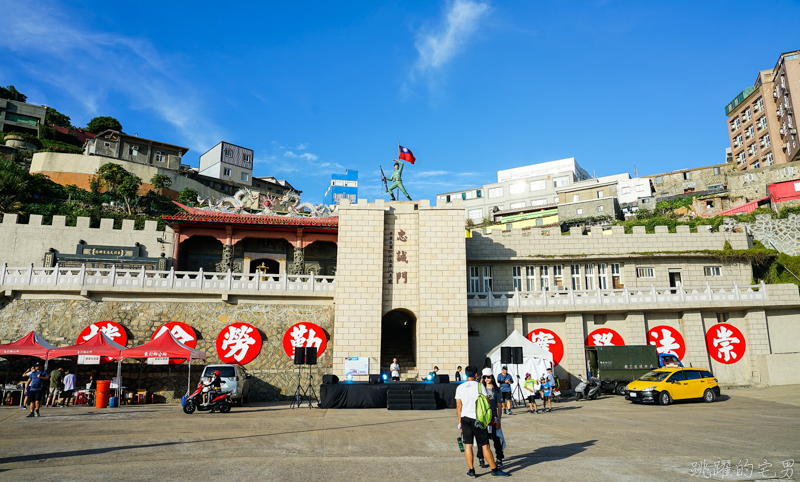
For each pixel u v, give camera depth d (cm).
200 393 2112
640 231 3753
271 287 3127
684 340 3347
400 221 3272
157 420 1816
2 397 2500
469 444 999
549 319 3447
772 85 7519
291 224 3694
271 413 2114
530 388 2341
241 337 3009
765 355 3186
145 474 983
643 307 3322
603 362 3055
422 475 1009
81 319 2919
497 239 3756
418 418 1939
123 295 3002
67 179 5888
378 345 2998
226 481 940
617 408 2341
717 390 2564
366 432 1566
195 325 3006
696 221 5050
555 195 7762
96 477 952
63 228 3700
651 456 1198
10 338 2830
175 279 3042
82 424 1677
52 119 8244
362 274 3095
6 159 5741
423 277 3123
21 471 996
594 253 3722
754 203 5250
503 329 3419
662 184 7444
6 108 7556
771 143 7344
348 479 968
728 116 8488
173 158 7094
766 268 3844
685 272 3666
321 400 2350
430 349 3027
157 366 2877
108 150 6631
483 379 1407
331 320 3138
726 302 3325
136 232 3800
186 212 3797
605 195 7062
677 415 2027
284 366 3012
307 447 1302
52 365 2811
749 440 1415
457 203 3244
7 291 2886
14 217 3659
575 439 1448
